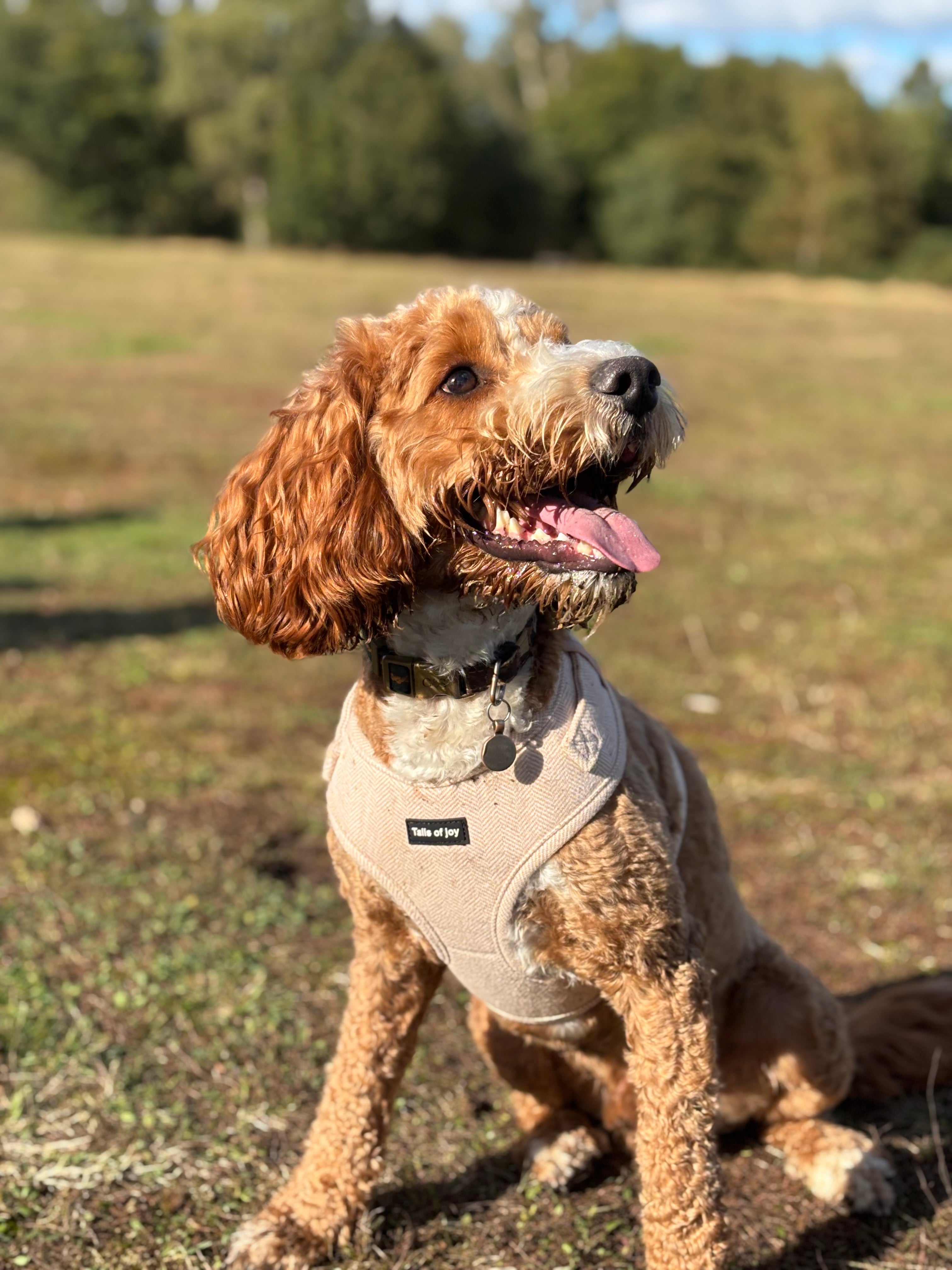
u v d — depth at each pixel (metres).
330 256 14.79
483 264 15.04
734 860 1.50
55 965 1.23
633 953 0.81
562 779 0.80
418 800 0.81
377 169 16.62
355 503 0.84
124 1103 1.03
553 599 0.81
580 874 0.80
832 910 1.39
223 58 17.05
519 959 0.83
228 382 5.14
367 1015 0.91
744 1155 1.02
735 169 18.88
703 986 0.83
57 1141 0.99
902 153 18.44
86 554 2.75
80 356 5.63
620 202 18.62
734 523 3.23
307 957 1.26
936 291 14.66
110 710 1.91
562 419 0.81
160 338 6.23
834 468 3.98
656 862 0.82
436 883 0.82
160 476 3.53
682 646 2.28
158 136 17.16
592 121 19.50
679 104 19.88
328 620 0.85
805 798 1.66
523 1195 0.97
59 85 16.28
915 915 1.38
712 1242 0.80
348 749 0.87
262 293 8.45
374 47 17.41
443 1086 1.09
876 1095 1.08
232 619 0.90
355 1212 0.91
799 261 18.52
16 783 1.63
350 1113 0.91
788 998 0.97
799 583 2.70
